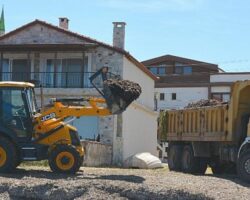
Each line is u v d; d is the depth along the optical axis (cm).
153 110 3984
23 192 1328
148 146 3922
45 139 1623
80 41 3180
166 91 5172
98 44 3119
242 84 1745
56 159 1595
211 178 1647
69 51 3172
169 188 1263
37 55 3275
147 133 3869
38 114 1656
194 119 2042
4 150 1584
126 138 3219
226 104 1803
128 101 1539
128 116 3262
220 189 1336
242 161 1612
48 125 1628
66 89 3091
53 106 1647
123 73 3128
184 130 2123
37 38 3247
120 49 3105
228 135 1775
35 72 3256
